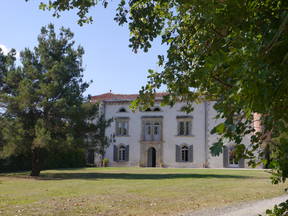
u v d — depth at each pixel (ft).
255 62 6.36
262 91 6.30
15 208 34.45
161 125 142.20
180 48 13.78
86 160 147.95
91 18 17.01
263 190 50.70
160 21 15.94
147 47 16.29
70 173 97.04
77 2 16.14
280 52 6.97
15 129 81.41
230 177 79.97
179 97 13.00
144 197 43.04
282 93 6.87
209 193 47.26
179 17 14.58
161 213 31.86
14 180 72.74
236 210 33.17
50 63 88.17
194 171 105.91
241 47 7.27
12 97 81.35
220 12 8.07
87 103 89.76
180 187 55.93
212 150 7.67
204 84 10.16
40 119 80.79
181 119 140.26
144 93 13.44
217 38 10.64
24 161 118.21
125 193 47.44
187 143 138.62
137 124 144.46
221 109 7.80
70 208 34.50
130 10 16.05
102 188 54.54
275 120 8.02
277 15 8.00
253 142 9.51
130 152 143.54
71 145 82.79
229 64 6.75
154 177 80.64
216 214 31.14
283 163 8.82
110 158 144.87
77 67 89.86
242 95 6.51
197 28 12.60
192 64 13.10
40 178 78.79
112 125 146.10
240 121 8.23
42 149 89.30
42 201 39.52
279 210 10.21
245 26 7.95
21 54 89.25
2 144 87.92
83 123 88.89
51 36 90.74
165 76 13.34
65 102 82.07
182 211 32.83
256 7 7.97
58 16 16.66
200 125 138.31
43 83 82.99
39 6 16.37
